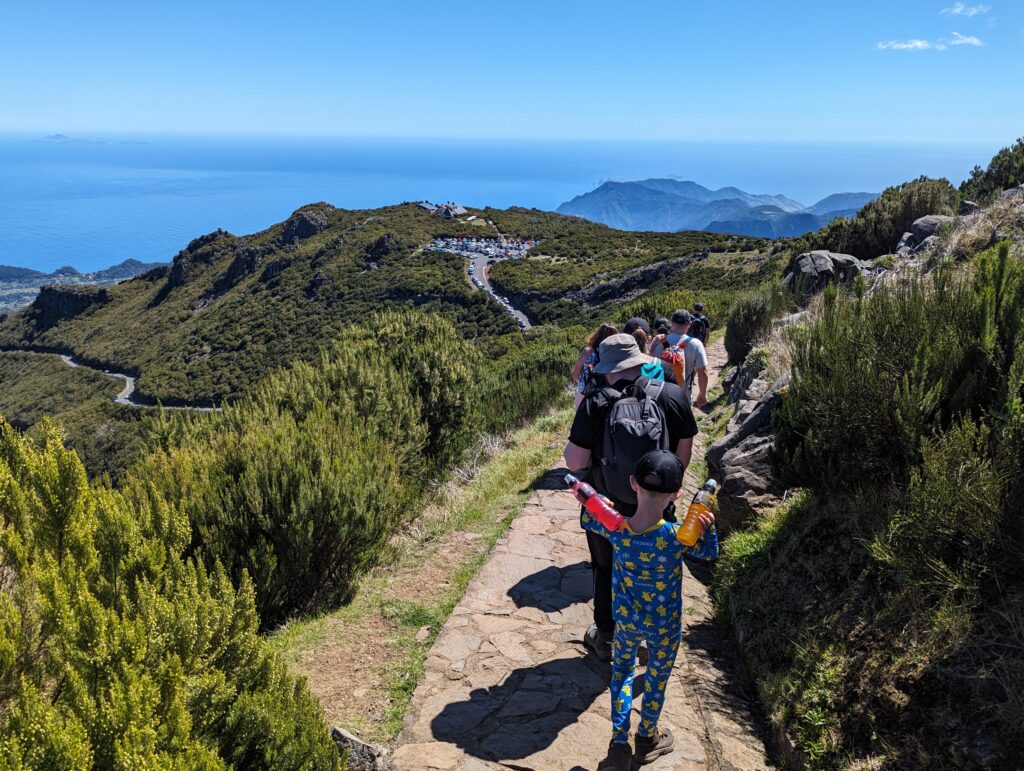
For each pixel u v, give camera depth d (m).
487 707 3.62
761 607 4.05
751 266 75.00
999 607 2.80
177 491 5.41
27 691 2.24
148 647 2.67
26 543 3.25
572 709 3.58
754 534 4.82
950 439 3.40
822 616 3.60
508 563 5.43
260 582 5.16
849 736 2.90
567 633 4.38
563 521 6.32
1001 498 3.00
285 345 125.69
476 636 4.37
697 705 3.61
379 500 6.03
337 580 5.72
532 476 7.97
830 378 4.49
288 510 5.44
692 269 89.50
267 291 157.25
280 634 4.93
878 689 2.93
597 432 3.57
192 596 3.11
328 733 3.00
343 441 6.80
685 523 2.92
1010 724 2.40
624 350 3.77
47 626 2.69
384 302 132.00
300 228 189.38
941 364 3.98
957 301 4.32
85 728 2.24
